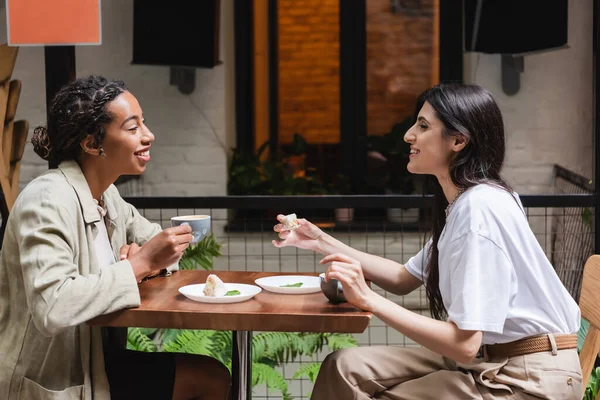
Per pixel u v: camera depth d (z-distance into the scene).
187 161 5.57
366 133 6.48
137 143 1.90
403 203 2.93
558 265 4.64
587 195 2.94
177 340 3.03
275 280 2.03
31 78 5.18
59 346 1.83
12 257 1.84
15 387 1.84
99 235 1.98
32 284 1.70
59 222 1.77
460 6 6.20
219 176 5.58
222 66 5.50
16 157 3.08
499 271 1.74
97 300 1.68
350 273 1.70
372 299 1.71
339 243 2.24
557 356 1.80
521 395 1.78
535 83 5.35
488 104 1.88
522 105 5.37
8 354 1.84
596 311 2.02
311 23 6.60
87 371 1.84
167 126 5.54
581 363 2.05
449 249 1.80
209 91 5.52
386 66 6.49
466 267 1.74
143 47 5.11
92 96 1.86
